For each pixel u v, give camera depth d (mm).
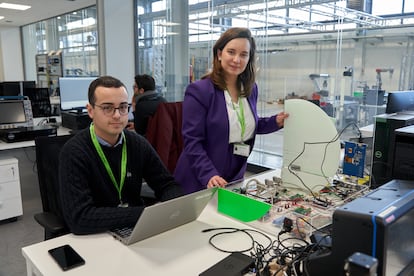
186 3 4723
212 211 1539
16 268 2338
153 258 1139
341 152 1676
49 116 4148
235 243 1250
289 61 4207
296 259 1042
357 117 3617
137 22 5156
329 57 3975
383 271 763
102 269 1067
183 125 1732
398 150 1414
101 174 1487
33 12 6578
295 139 1618
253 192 1566
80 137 1484
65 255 1134
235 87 1756
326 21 3926
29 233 2867
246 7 4316
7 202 2984
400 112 1767
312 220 1295
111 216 1289
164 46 5027
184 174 1761
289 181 1630
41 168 1691
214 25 4422
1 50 9086
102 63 4965
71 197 1339
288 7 4129
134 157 1606
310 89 4113
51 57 7562
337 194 1525
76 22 6246
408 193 941
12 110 3449
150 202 1774
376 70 3652
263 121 1814
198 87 1689
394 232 803
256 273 1029
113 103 1440
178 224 1360
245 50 1625
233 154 1762
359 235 783
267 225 1384
